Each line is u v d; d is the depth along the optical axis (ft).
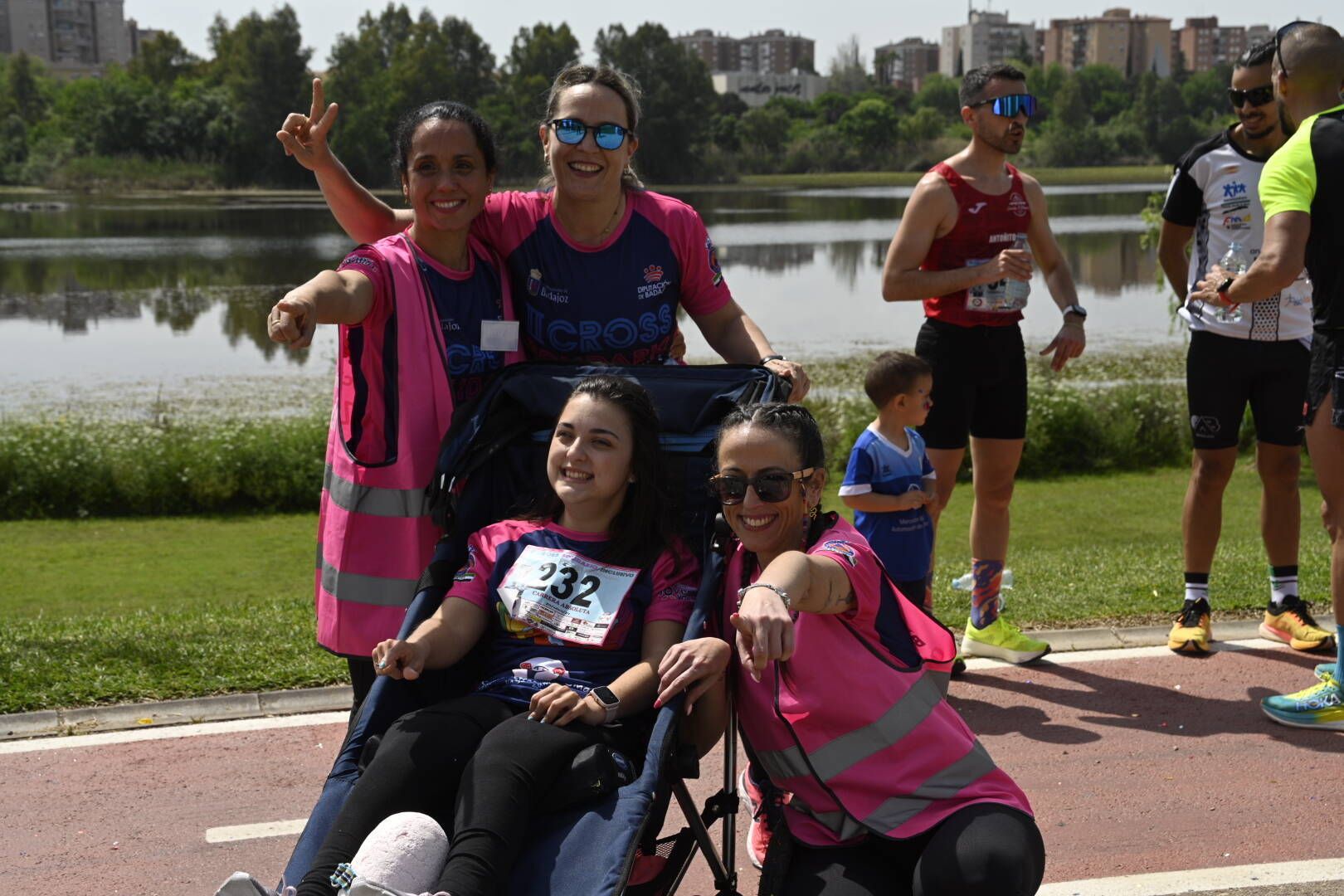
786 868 9.96
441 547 11.50
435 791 9.46
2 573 32.17
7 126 343.67
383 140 288.10
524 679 10.37
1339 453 15.80
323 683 18.35
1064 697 17.92
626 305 13.19
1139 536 35.24
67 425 45.06
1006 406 18.57
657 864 10.13
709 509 11.50
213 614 22.77
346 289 11.49
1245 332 18.70
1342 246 15.24
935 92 520.42
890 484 16.62
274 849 13.69
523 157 248.52
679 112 347.77
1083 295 105.70
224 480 41.24
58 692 17.78
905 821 9.50
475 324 12.63
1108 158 439.63
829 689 9.61
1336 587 16.35
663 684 9.57
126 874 13.15
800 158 421.18
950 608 22.33
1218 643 20.01
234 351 79.20
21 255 150.82
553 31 313.12
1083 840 13.76
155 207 252.42
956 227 18.03
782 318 93.04
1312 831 13.89
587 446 10.70
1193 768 15.51
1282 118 17.65
